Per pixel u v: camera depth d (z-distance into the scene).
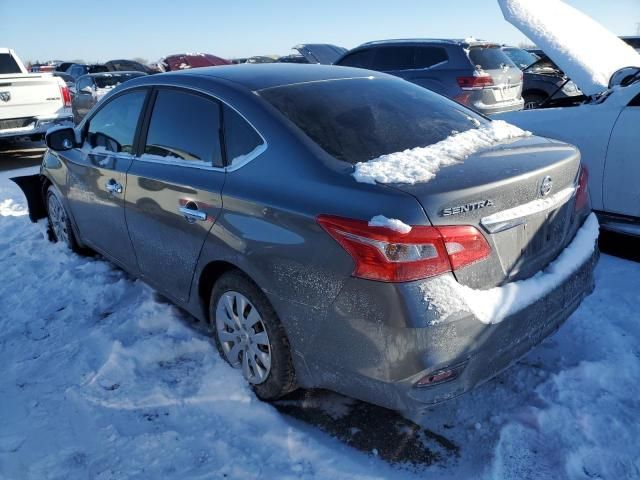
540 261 2.48
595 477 2.22
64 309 3.79
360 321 2.14
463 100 8.22
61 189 4.37
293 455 2.41
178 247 3.03
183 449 2.44
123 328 3.43
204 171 2.84
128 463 2.37
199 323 3.48
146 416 2.67
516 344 2.30
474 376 2.20
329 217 2.19
